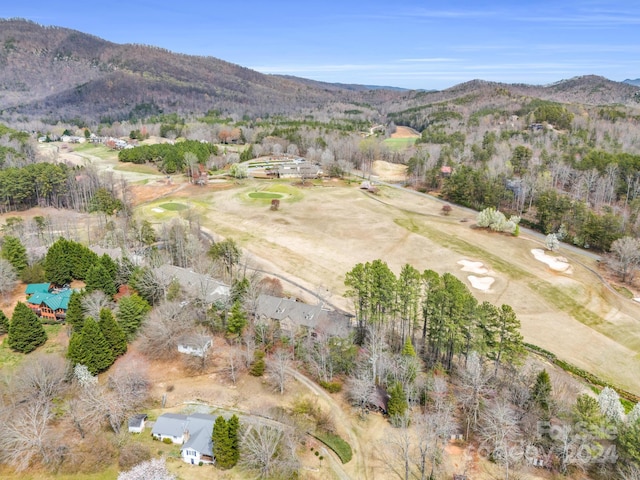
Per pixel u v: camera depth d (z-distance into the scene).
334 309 92.81
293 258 118.75
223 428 51.31
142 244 115.00
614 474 50.53
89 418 56.62
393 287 75.12
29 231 120.25
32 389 59.69
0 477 49.50
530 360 76.81
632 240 112.81
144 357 70.56
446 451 55.34
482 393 60.88
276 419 58.56
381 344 69.00
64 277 92.56
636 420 50.72
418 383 64.62
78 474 50.22
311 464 52.84
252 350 70.56
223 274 98.25
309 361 70.50
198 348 70.69
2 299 86.38
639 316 95.00
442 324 69.06
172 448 54.25
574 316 94.50
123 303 74.81
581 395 59.88
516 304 98.31
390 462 53.69
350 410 62.41
